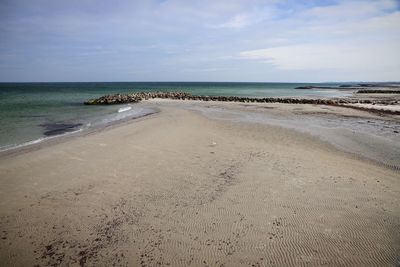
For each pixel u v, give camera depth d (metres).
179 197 7.11
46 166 9.39
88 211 6.49
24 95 51.78
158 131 14.93
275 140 13.27
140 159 10.11
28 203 6.86
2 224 6.02
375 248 5.12
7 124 18.48
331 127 17.03
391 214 6.24
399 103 32.78
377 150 11.76
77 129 16.72
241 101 37.03
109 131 15.12
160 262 4.86
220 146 11.89
